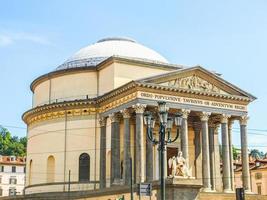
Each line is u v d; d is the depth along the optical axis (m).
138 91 59.50
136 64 67.81
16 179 139.50
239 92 66.75
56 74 73.94
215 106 64.81
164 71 69.19
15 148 167.00
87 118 68.56
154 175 65.31
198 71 64.12
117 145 62.69
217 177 67.19
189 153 69.62
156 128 65.38
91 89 71.00
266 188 98.69
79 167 67.94
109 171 65.12
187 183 47.28
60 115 70.31
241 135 66.44
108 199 57.28
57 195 64.75
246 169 65.06
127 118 61.12
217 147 68.75
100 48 77.88
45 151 71.12
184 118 61.91
